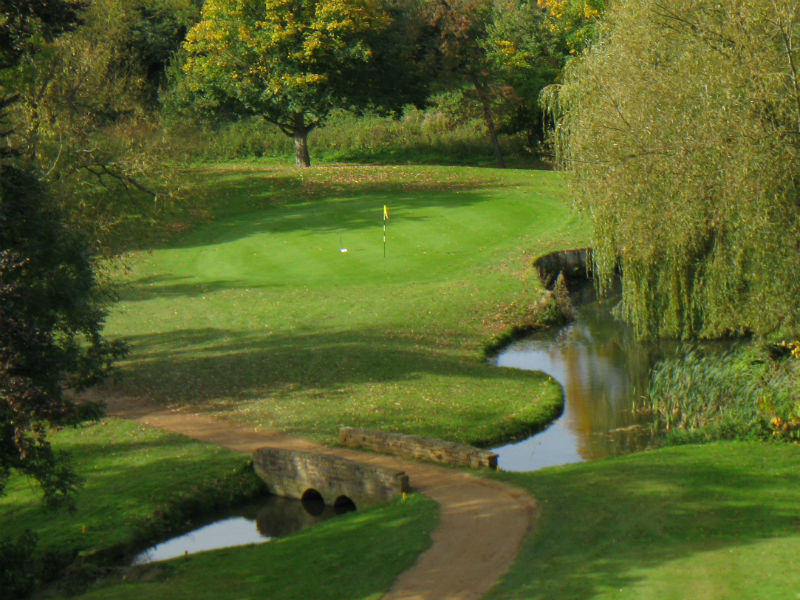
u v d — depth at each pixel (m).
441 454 23.20
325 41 75.19
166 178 51.00
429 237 56.78
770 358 26.48
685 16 27.98
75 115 44.72
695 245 32.91
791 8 24.67
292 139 94.69
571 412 30.84
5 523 22.06
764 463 20.62
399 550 16.47
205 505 22.81
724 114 25.64
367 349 37.00
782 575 13.23
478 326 41.75
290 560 16.95
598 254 37.00
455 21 89.00
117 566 19.12
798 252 26.30
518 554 15.68
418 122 100.25
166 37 89.94
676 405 28.95
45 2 20.11
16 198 19.52
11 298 17.14
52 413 15.99
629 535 16.06
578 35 86.25
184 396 31.66
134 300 46.59
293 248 55.50
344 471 22.12
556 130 37.00
